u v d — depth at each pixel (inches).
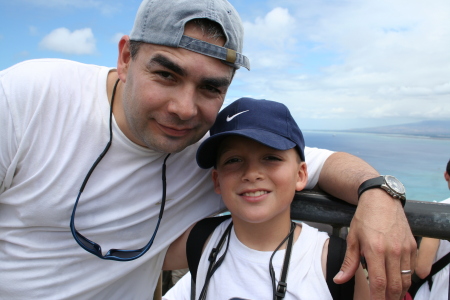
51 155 42.8
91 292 47.9
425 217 38.9
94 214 45.2
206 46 35.9
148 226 48.1
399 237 32.9
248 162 42.3
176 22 35.8
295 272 40.4
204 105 39.7
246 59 41.9
